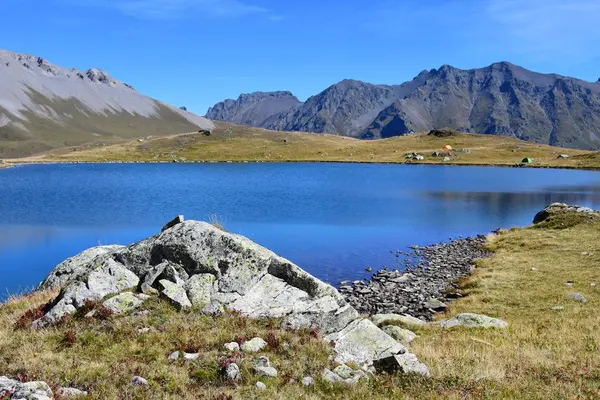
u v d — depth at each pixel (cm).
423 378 1445
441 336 2116
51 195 10056
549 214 5853
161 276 1917
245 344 1507
